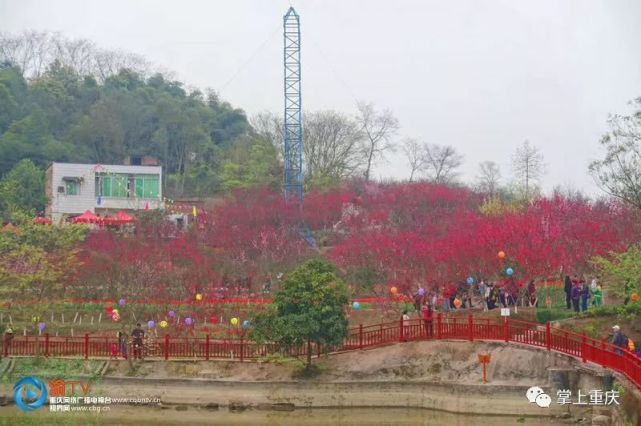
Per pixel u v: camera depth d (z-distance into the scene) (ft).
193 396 145.18
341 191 330.34
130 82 500.33
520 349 137.18
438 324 148.66
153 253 214.28
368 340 152.56
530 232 181.27
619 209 219.82
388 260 198.29
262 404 143.02
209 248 244.22
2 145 383.04
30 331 175.11
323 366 147.95
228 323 179.32
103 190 351.67
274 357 149.89
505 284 170.91
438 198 304.09
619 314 140.15
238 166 398.01
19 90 445.78
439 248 192.13
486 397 132.57
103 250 221.46
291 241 260.83
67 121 442.50
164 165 441.27
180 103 471.62
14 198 324.19
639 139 169.37
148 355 152.97
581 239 181.88
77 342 155.12
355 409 141.08
